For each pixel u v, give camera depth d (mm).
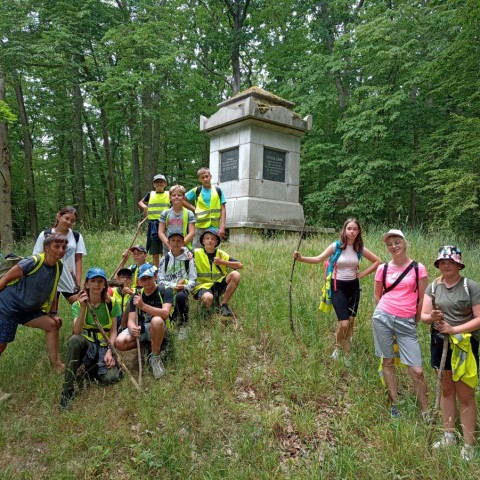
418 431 3555
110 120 18188
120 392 4172
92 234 11734
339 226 18719
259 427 3654
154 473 3285
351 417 3773
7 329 4355
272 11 21656
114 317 4715
